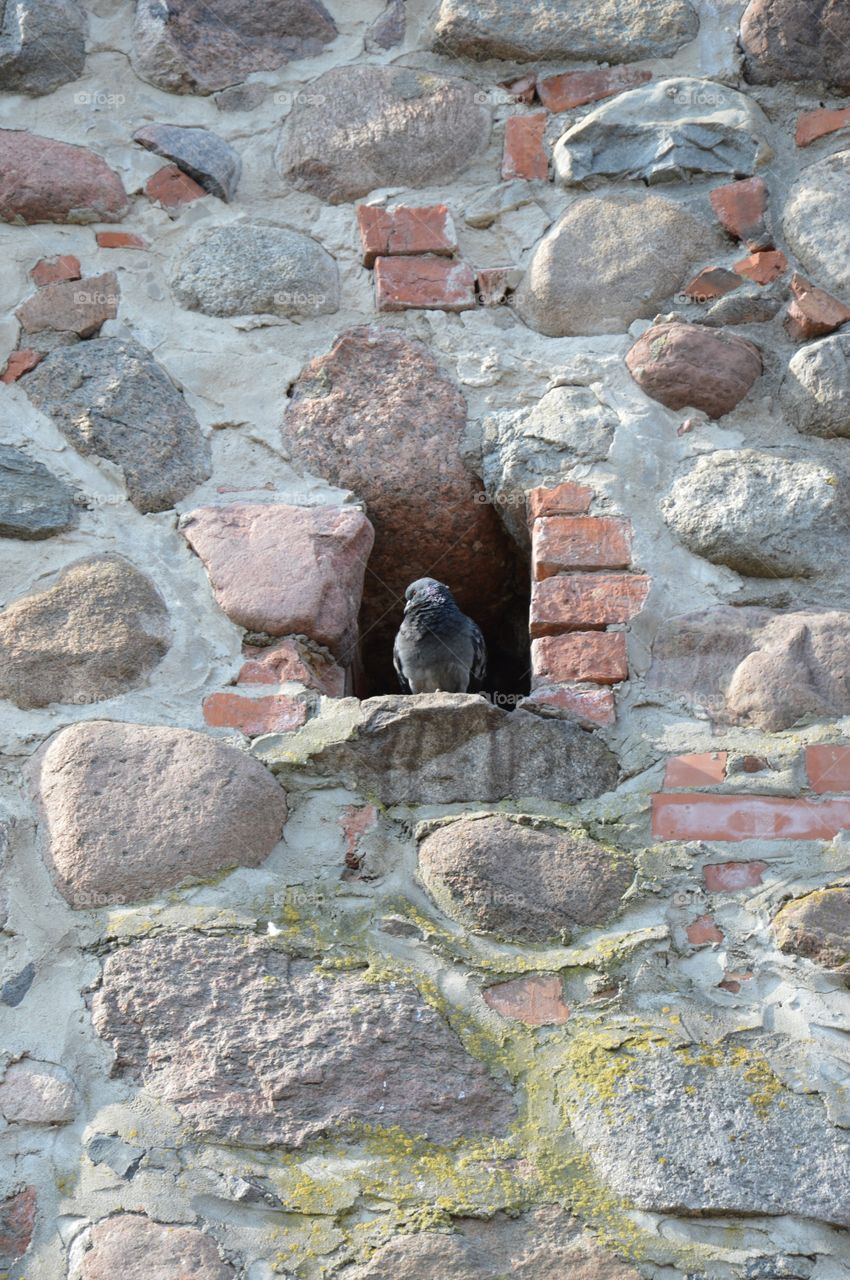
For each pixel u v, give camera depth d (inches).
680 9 231.3
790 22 227.0
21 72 233.6
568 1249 156.3
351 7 239.0
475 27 231.5
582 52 230.7
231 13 238.2
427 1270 154.9
